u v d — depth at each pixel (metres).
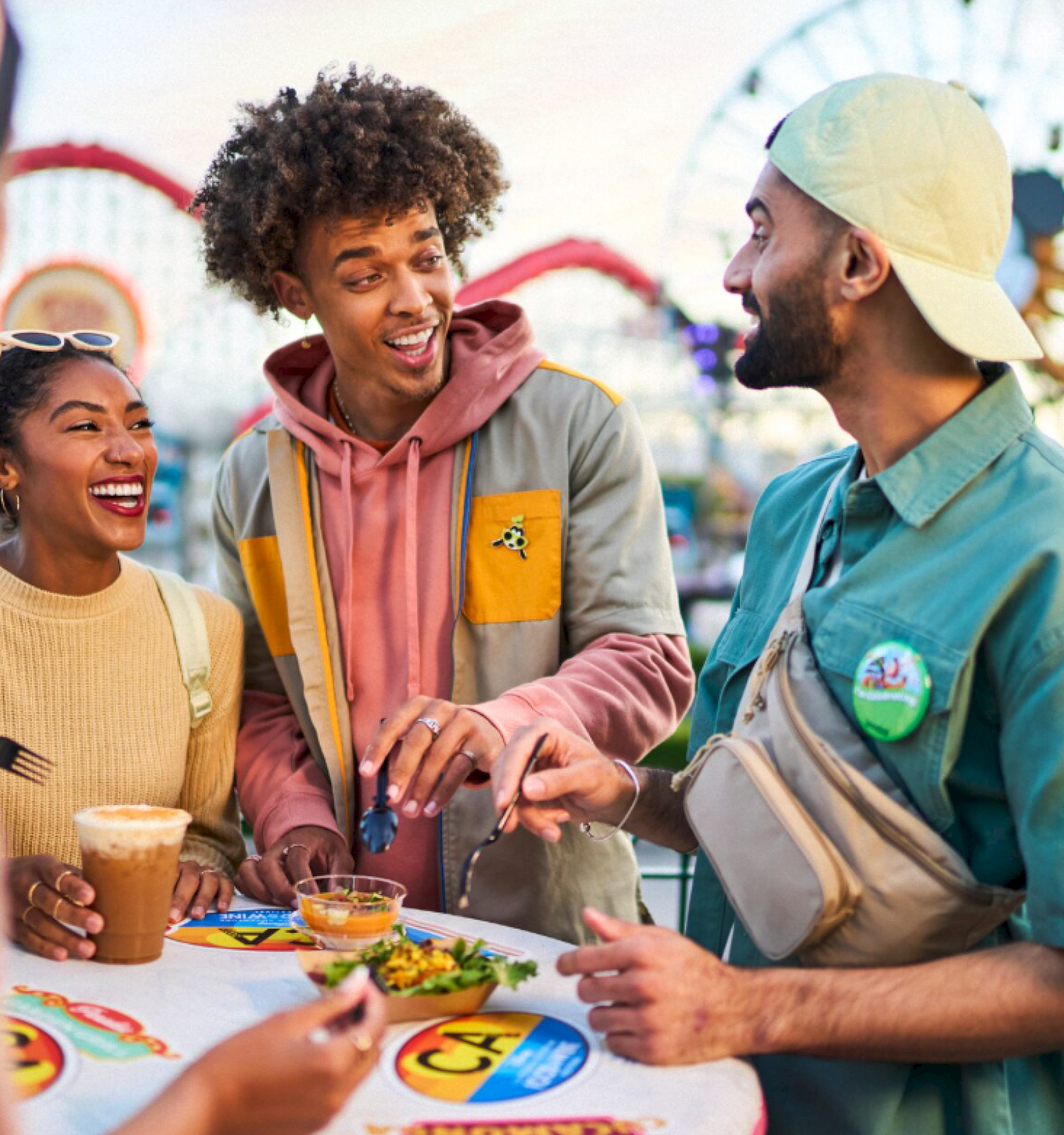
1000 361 1.45
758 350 1.55
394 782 1.66
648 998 1.26
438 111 2.15
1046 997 1.28
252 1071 0.95
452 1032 1.34
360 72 2.28
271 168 2.05
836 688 1.47
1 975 0.83
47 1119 1.13
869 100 1.47
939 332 1.39
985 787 1.41
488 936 1.67
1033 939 1.32
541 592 2.06
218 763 2.03
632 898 2.16
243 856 2.08
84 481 1.83
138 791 1.89
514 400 2.12
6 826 1.83
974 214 1.44
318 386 2.22
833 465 1.74
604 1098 1.21
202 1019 1.37
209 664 1.98
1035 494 1.40
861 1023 1.28
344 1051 0.98
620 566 2.04
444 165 2.04
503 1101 1.20
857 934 1.37
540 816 1.62
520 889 2.05
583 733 1.82
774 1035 1.28
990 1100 1.38
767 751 1.46
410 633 2.05
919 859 1.35
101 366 1.89
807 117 1.50
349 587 2.09
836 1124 1.42
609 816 1.67
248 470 2.23
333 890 1.65
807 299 1.48
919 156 1.43
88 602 1.87
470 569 2.07
